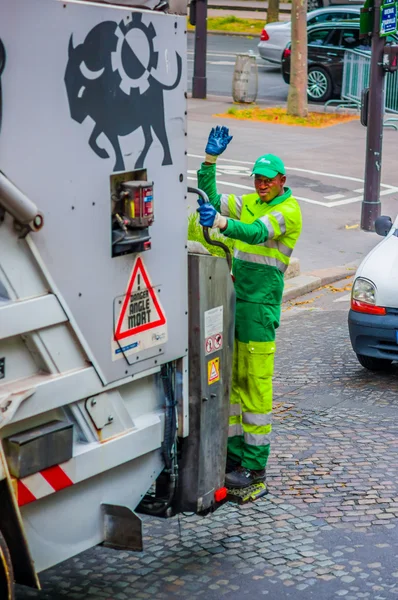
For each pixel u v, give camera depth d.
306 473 6.62
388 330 8.55
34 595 4.95
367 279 8.72
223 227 5.14
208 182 5.79
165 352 4.64
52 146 3.87
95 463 4.30
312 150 19.62
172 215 4.59
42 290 3.94
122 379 4.39
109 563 5.32
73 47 3.90
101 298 4.21
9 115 3.67
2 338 3.78
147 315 4.50
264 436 5.82
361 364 9.04
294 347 9.83
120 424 4.45
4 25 3.61
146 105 4.33
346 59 24.03
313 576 5.18
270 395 5.80
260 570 5.25
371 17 14.10
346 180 17.61
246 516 5.94
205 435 4.98
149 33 4.29
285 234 5.56
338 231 14.80
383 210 15.76
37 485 4.03
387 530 5.77
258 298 5.61
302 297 12.07
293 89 22.47
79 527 4.36
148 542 5.59
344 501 6.17
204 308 4.86
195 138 20.09
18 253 3.82
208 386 4.96
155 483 5.04
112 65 4.11
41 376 4.02
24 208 3.75
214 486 5.13
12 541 3.95
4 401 3.79
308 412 7.91
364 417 7.80
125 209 4.26
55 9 3.80
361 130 21.69
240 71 23.73
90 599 4.91
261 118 22.27
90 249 4.12
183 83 4.54
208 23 39.09
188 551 5.47
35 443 3.97
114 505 4.48
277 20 38.12
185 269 4.72
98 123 4.08
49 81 3.82
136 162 4.32
